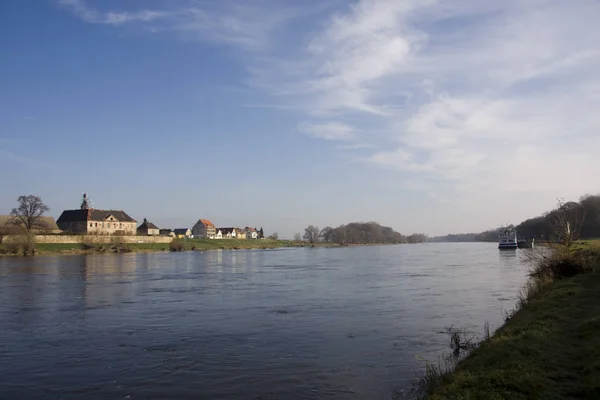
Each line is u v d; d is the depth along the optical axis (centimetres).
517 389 1191
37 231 13800
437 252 14738
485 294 3759
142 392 1564
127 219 18488
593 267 3281
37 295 4009
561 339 1623
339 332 2414
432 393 1327
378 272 6353
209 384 1631
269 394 1522
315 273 6325
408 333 2350
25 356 2017
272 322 2719
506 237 14875
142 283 5025
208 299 3741
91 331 2516
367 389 1538
